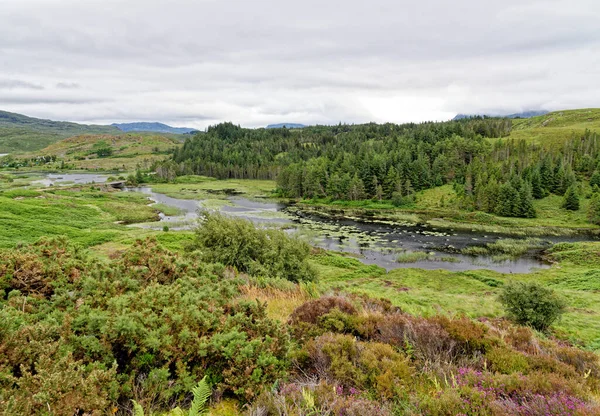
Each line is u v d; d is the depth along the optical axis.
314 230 66.00
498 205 84.06
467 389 4.96
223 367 5.59
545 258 49.66
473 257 49.97
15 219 44.50
